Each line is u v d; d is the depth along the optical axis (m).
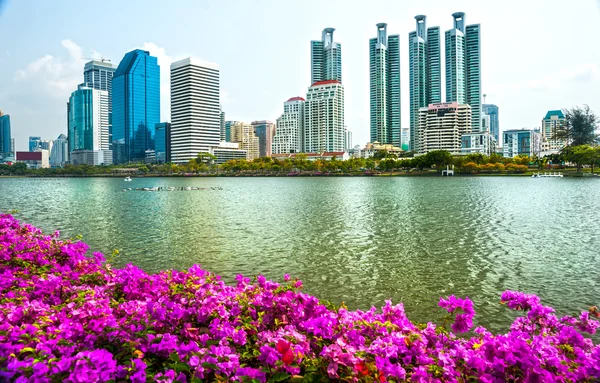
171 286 9.70
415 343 7.27
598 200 73.31
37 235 16.64
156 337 7.02
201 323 8.12
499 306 19.92
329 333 7.13
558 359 6.43
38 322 7.73
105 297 9.77
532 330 8.82
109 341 7.19
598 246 33.44
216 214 57.81
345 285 23.66
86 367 5.68
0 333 6.87
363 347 6.96
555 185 120.19
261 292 8.97
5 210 65.50
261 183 167.75
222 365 6.28
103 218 53.97
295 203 73.50
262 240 36.97
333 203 72.12
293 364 6.29
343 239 37.16
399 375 6.32
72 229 44.28
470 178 174.25
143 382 5.82
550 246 33.59
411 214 55.09
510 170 198.75
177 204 74.75
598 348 6.76
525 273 25.64
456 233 40.00
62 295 10.27
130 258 30.42
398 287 23.20
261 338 7.19
